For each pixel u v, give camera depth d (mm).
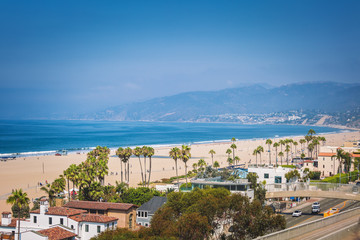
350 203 119062
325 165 186875
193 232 58625
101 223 71688
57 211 74000
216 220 72562
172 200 73750
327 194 99938
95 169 121438
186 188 105500
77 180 108000
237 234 64750
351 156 192000
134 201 101375
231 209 67812
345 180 159875
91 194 106812
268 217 64500
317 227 52125
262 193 99000
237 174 122688
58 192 104875
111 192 109688
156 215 67625
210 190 76750
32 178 191875
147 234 59844
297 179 132875
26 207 97875
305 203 120562
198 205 65938
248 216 64188
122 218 77438
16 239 68438
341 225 54469
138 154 159375
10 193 149000
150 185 163750
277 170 125500
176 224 60062
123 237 56812
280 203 112500
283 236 45406
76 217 73188
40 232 64438
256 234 63000
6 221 74500
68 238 66000
